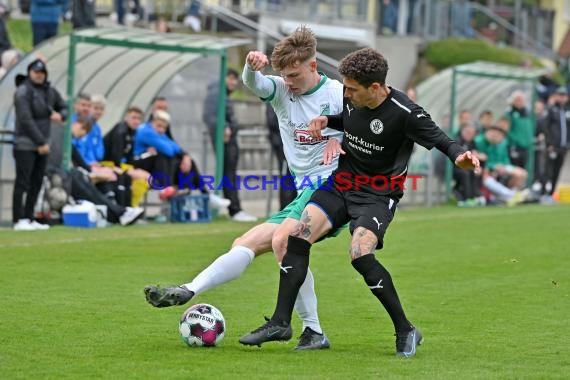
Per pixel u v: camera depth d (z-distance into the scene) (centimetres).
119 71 4859
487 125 6456
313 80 2142
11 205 4503
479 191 6294
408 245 4078
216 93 4888
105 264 3269
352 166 2069
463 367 1936
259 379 1792
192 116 5169
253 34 7750
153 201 5128
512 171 6512
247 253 2105
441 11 10069
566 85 10756
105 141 4647
